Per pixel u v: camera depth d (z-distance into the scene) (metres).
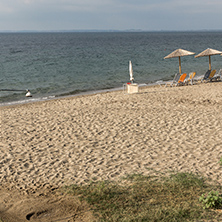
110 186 5.84
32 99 17.28
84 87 21.00
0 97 17.91
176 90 15.76
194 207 4.95
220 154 7.36
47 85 22.12
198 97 13.61
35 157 7.54
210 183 5.84
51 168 6.88
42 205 5.33
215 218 4.61
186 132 9.05
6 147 8.23
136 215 4.79
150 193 5.49
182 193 5.45
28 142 8.59
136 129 9.45
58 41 113.94
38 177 6.45
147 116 10.78
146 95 14.61
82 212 5.03
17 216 5.02
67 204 5.31
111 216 4.82
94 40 123.25
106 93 17.48
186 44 83.75
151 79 23.75
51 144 8.39
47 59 42.94
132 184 5.88
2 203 5.47
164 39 127.25
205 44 83.06
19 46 79.75
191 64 32.66
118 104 12.81
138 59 40.44
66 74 27.50
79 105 13.32
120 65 33.72
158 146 8.04
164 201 5.19
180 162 6.98
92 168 6.80
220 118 10.32
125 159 7.27
